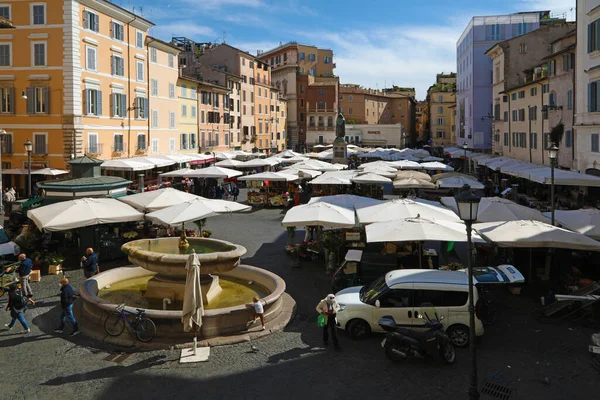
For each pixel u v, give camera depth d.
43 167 40.97
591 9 33.06
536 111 47.19
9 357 12.31
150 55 52.38
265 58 117.75
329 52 118.44
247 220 33.12
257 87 87.50
